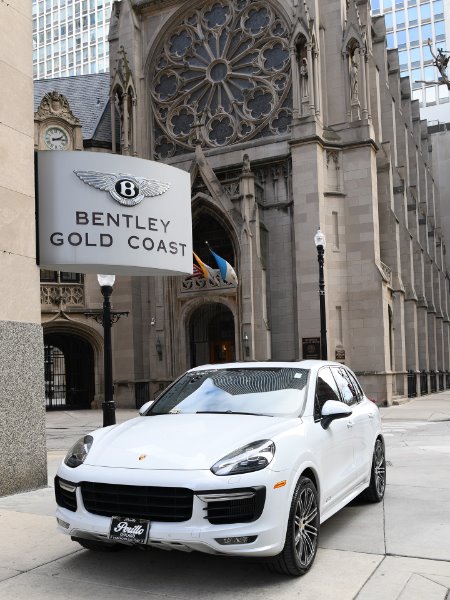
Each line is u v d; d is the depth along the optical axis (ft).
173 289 102.63
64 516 17.58
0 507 26.08
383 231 110.32
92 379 106.11
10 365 28.96
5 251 29.25
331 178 96.73
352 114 96.94
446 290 186.91
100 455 17.94
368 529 22.06
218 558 18.90
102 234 34.58
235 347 97.40
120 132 113.50
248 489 16.14
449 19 282.77
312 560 17.95
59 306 101.71
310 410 20.45
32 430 29.94
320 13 100.22
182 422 19.58
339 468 21.59
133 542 16.20
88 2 402.93
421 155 172.24
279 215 101.30
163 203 37.55
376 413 27.17
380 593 16.03
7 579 17.54
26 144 31.01
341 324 94.12
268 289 99.40
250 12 110.01
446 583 16.66
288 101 104.88
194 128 111.34
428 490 28.63
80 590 16.63
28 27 31.50
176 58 115.03
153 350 103.24
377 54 125.49
